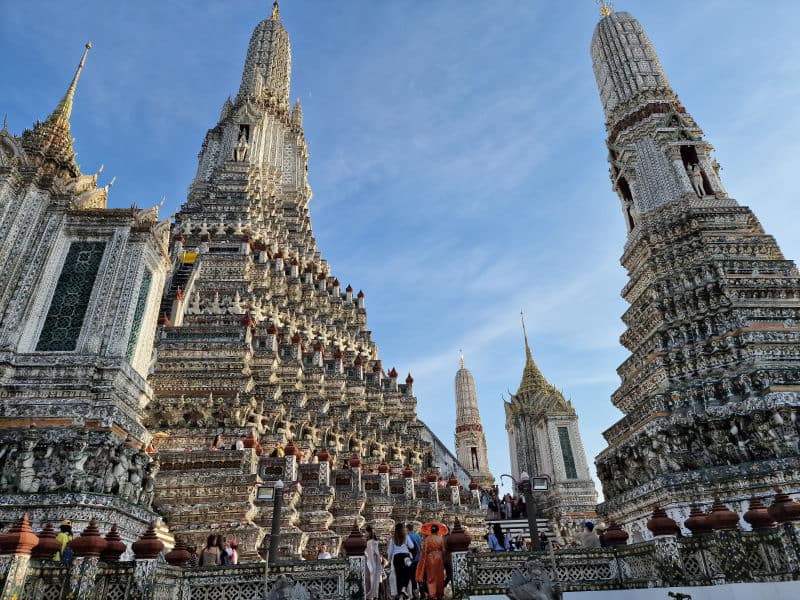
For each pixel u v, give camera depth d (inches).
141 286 777.6
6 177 717.9
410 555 521.3
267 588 422.0
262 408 1037.8
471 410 2736.2
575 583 451.2
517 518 1207.6
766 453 706.8
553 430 1987.0
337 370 1423.5
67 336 687.1
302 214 2250.2
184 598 418.9
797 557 408.2
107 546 406.3
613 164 1210.0
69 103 951.0
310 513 891.4
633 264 1052.5
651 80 1210.6
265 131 2284.7
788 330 799.1
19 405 620.1
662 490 727.1
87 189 854.5
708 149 1082.1
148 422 898.1
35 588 363.3
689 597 410.9
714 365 805.9
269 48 2674.7
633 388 913.5
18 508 548.7
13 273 689.6
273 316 1451.8
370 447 1348.4
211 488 780.0
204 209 1633.9
